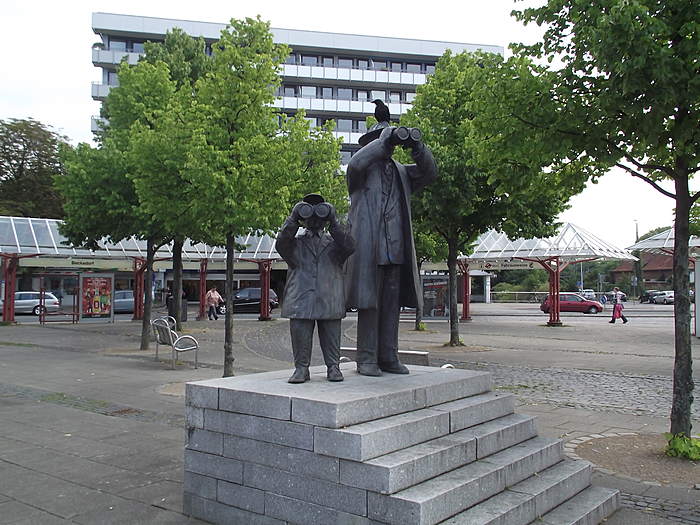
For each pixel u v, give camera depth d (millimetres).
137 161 13352
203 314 33031
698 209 7926
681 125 6199
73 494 5250
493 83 7219
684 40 5641
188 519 4645
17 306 35594
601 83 6488
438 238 26859
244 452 4359
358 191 5375
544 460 4910
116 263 34969
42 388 11148
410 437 4145
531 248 29953
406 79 66312
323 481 3912
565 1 6629
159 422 8281
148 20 58469
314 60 66875
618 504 4988
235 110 10898
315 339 21688
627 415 8648
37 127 46469
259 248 33000
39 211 45125
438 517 3619
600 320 34781
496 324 30438
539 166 7758
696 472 5883
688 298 6570
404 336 22734
